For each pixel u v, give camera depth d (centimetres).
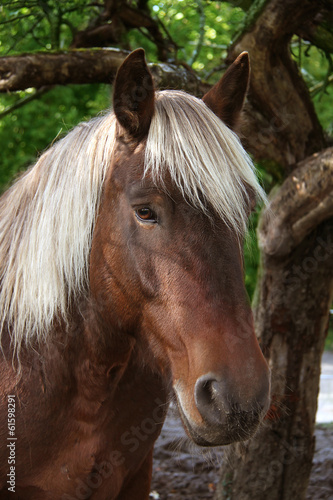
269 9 298
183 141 187
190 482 425
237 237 186
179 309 179
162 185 183
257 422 172
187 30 575
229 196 184
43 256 216
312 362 348
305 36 327
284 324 343
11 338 224
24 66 300
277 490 350
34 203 226
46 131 835
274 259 335
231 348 171
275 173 347
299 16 300
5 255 235
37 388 217
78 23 470
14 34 469
